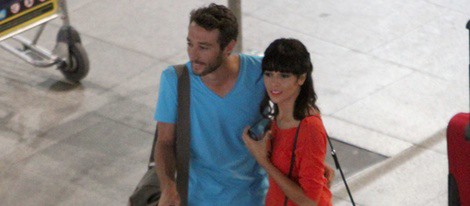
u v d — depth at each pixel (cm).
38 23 1845
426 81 1986
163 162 1053
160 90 1016
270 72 940
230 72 991
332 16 2273
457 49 2130
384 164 1684
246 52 2048
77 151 1748
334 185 1614
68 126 1834
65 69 1973
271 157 1000
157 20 2277
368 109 1875
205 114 1010
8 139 1792
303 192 968
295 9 2309
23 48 2016
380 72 2022
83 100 1930
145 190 1141
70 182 1652
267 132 982
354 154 1717
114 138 1788
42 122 1852
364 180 1634
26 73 2039
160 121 1032
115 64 2070
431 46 2141
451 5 2344
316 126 950
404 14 2289
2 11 1744
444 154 1714
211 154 1040
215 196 1073
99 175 1670
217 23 932
